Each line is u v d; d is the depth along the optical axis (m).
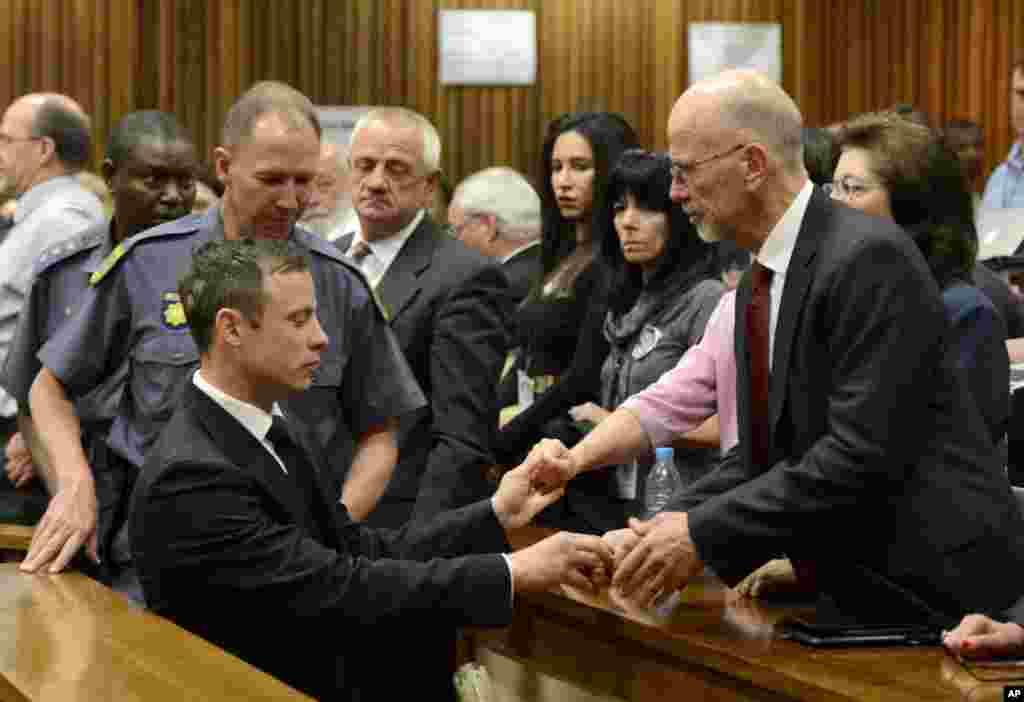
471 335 4.13
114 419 3.56
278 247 2.97
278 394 2.98
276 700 2.38
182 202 4.13
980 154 7.56
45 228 5.36
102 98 8.45
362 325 3.62
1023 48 9.04
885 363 2.83
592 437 3.42
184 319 3.45
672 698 3.01
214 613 2.95
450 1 8.70
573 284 4.59
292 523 2.98
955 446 2.91
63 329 3.53
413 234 4.24
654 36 8.87
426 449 4.17
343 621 2.93
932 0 9.05
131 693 2.41
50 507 3.47
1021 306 4.29
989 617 2.88
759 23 8.95
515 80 8.75
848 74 9.06
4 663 2.60
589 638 3.30
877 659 2.75
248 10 8.54
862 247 2.88
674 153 3.05
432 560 3.03
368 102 8.64
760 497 2.90
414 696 3.50
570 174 4.69
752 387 3.07
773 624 3.05
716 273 4.22
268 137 3.30
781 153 2.99
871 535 2.93
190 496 2.88
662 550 2.95
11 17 8.34
